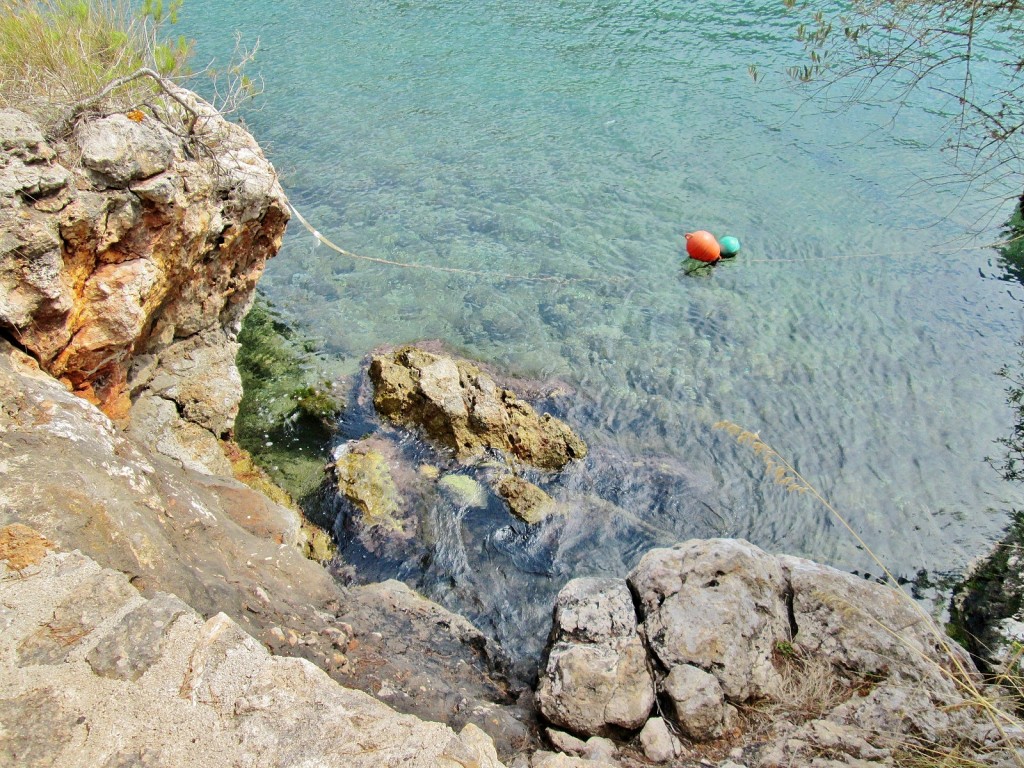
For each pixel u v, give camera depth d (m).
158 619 3.57
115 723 3.21
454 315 9.74
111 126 5.69
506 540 6.95
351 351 9.15
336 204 11.74
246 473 7.44
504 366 8.93
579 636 5.12
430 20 17.42
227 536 5.48
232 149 7.37
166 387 7.24
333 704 3.41
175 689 3.36
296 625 4.94
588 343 9.27
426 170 12.50
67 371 5.78
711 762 4.50
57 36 6.31
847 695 4.85
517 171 12.45
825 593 5.20
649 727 4.67
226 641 3.54
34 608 3.56
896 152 12.41
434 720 4.59
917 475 7.61
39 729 3.14
